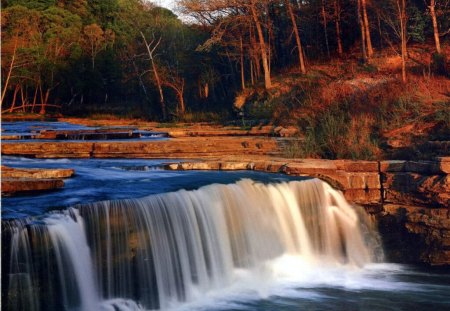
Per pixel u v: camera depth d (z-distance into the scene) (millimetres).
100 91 62000
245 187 11727
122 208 9234
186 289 9953
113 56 60469
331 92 24703
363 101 21109
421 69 25969
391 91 20875
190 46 51312
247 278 10938
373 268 12344
